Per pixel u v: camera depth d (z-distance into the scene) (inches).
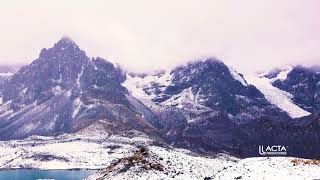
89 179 6697.8
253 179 4768.7
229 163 6648.6
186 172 5930.1
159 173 5905.5
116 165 6722.4
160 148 6939.0
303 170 4916.3
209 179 5319.9
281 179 4633.4
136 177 5846.5
